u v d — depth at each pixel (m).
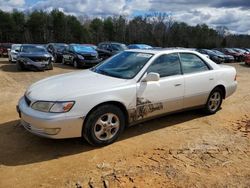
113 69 5.09
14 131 4.97
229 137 4.99
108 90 4.34
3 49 26.45
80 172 3.65
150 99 4.82
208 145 4.60
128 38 67.94
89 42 66.19
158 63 5.03
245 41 69.12
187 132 5.17
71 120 4.03
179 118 5.91
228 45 69.75
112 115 4.43
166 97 5.05
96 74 4.99
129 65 5.02
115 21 69.94
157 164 3.91
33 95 4.28
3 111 6.23
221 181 3.53
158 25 67.25
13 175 3.55
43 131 4.03
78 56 16.98
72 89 4.24
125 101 4.51
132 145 4.53
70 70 15.89
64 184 3.37
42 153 4.16
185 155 4.21
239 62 28.77
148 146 4.51
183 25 68.69
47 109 4.01
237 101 7.80
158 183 3.43
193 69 5.62
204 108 6.05
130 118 4.68
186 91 5.38
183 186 3.38
